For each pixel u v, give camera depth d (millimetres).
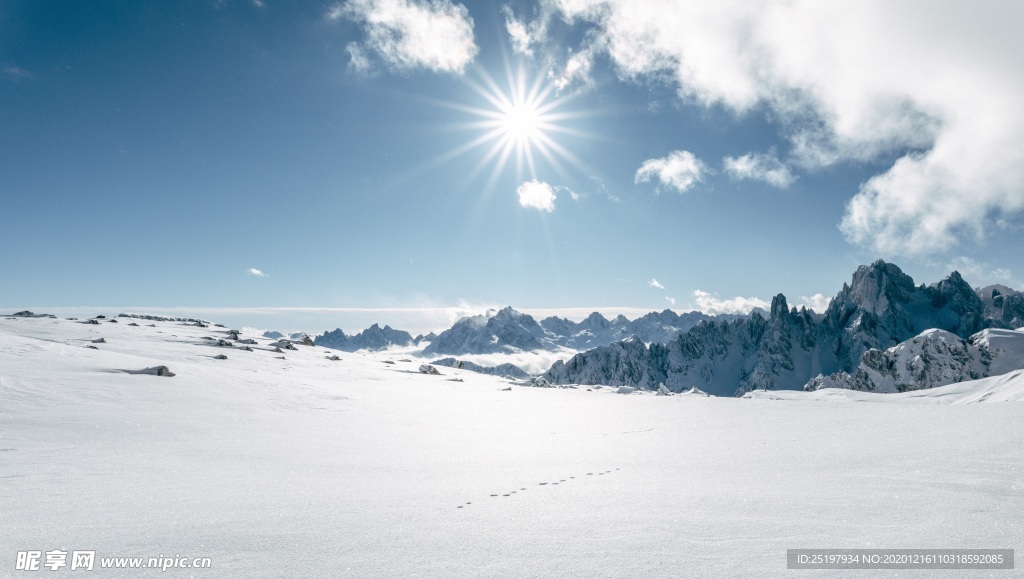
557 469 8656
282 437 13320
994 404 13281
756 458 8797
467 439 13836
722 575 3527
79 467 8625
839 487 6102
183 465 9125
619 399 28938
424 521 5191
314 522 5156
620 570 3691
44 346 24922
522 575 3617
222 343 45844
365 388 31250
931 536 4184
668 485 6801
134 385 19641
